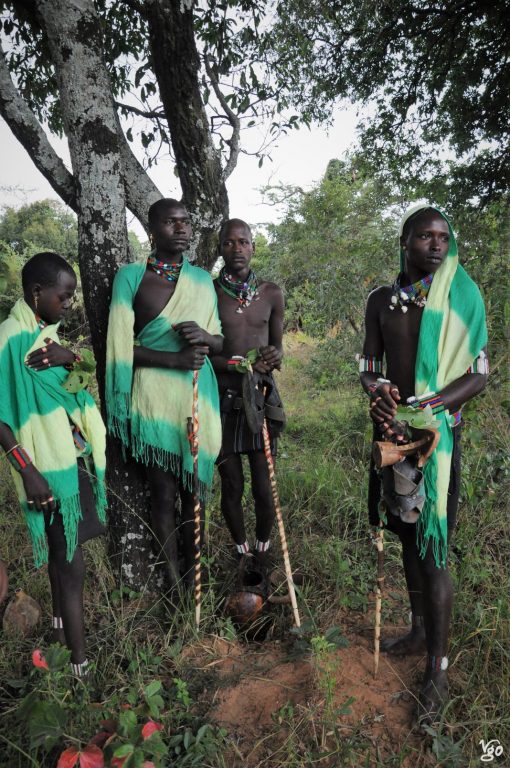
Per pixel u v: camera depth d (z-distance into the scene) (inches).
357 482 179.9
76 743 89.1
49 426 101.1
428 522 97.1
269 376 136.9
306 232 369.7
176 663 112.4
